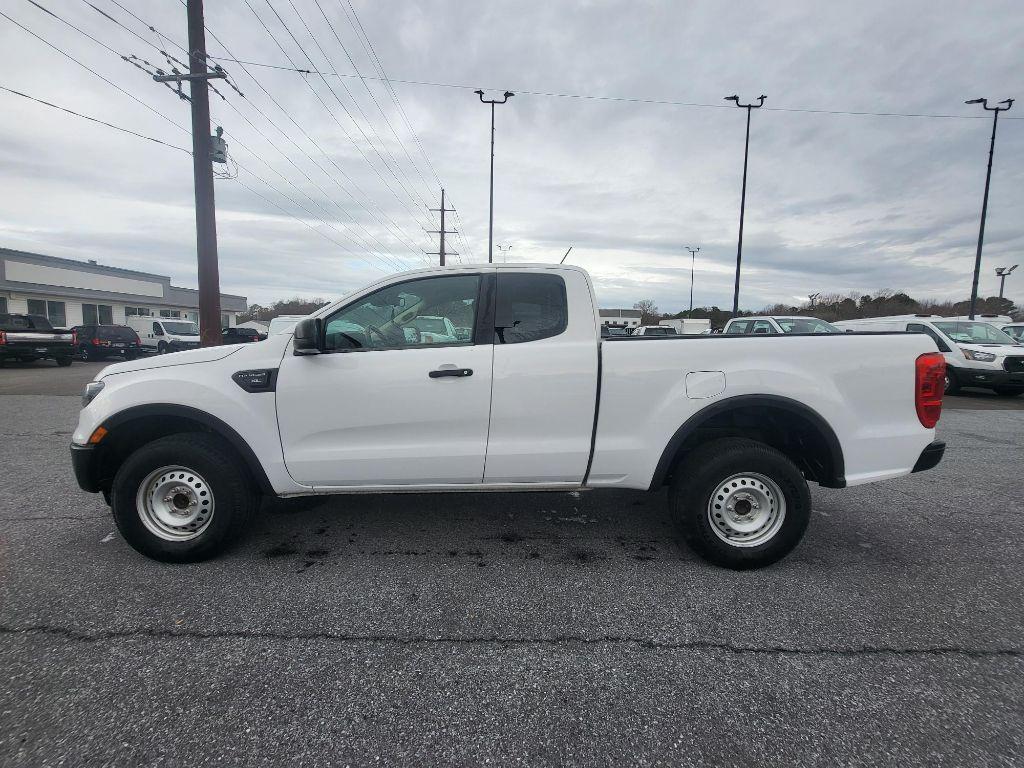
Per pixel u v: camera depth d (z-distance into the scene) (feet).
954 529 13.32
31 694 7.26
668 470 11.60
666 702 7.23
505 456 11.00
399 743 6.51
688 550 11.98
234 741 6.51
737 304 80.43
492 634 8.79
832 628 8.98
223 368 10.93
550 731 6.71
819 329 41.04
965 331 41.16
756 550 10.83
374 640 8.59
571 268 11.41
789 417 11.44
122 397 10.80
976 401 37.73
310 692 7.38
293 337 11.11
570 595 10.02
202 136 40.34
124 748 6.39
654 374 10.91
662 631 8.87
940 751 6.40
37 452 20.90
